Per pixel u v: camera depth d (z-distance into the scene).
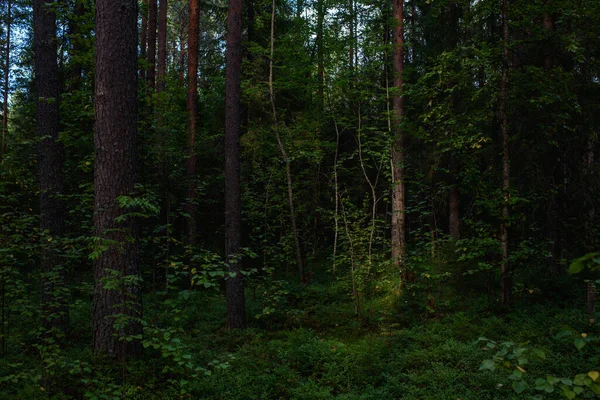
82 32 9.98
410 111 14.91
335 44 14.08
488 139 9.54
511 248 10.88
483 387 6.05
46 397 5.40
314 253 17.72
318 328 9.93
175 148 11.95
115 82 6.85
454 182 13.51
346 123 14.16
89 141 10.30
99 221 6.73
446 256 11.61
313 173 17.36
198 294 12.20
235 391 6.19
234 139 9.71
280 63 15.65
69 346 7.62
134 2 7.14
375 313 10.38
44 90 8.71
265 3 14.17
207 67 20.70
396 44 12.47
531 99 9.36
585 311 8.98
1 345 7.20
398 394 6.16
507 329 8.26
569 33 9.07
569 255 11.91
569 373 6.19
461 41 13.42
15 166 8.49
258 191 17.64
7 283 6.99
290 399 6.09
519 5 9.32
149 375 6.34
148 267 12.41
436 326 8.81
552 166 11.26
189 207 14.17
